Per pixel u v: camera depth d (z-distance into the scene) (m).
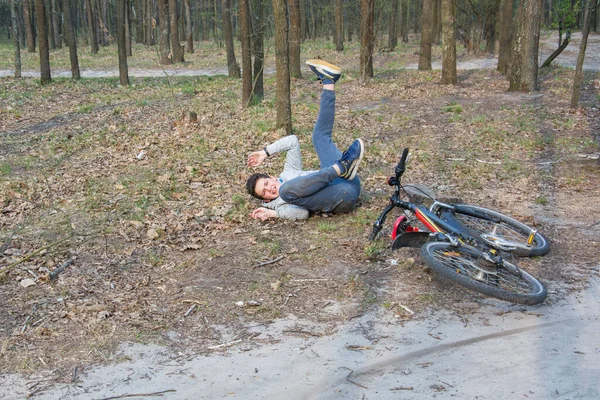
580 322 4.27
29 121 14.45
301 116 13.02
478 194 7.21
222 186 7.77
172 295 4.78
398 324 4.29
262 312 4.50
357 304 4.58
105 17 45.62
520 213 6.49
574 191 7.27
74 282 5.02
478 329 4.19
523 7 15.61
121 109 15.36
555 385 3.50
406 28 41.78
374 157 9.12
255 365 3.82
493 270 4.66
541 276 4.98
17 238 6.02
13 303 4.65
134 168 8.81
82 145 10.79
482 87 17.42
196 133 11.23
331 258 5.40
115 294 4.80
